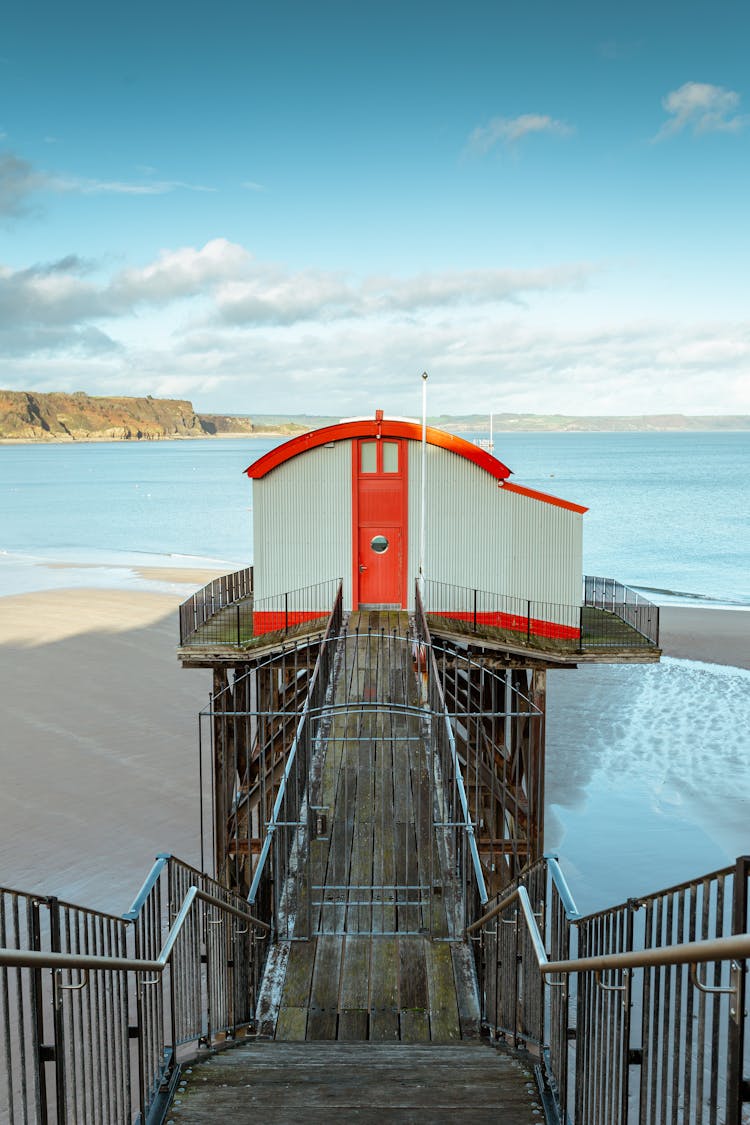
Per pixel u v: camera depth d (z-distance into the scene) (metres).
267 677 20.28
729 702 31.84
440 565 22.14
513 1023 7.18
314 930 9.05
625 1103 4.62
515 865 15.23
